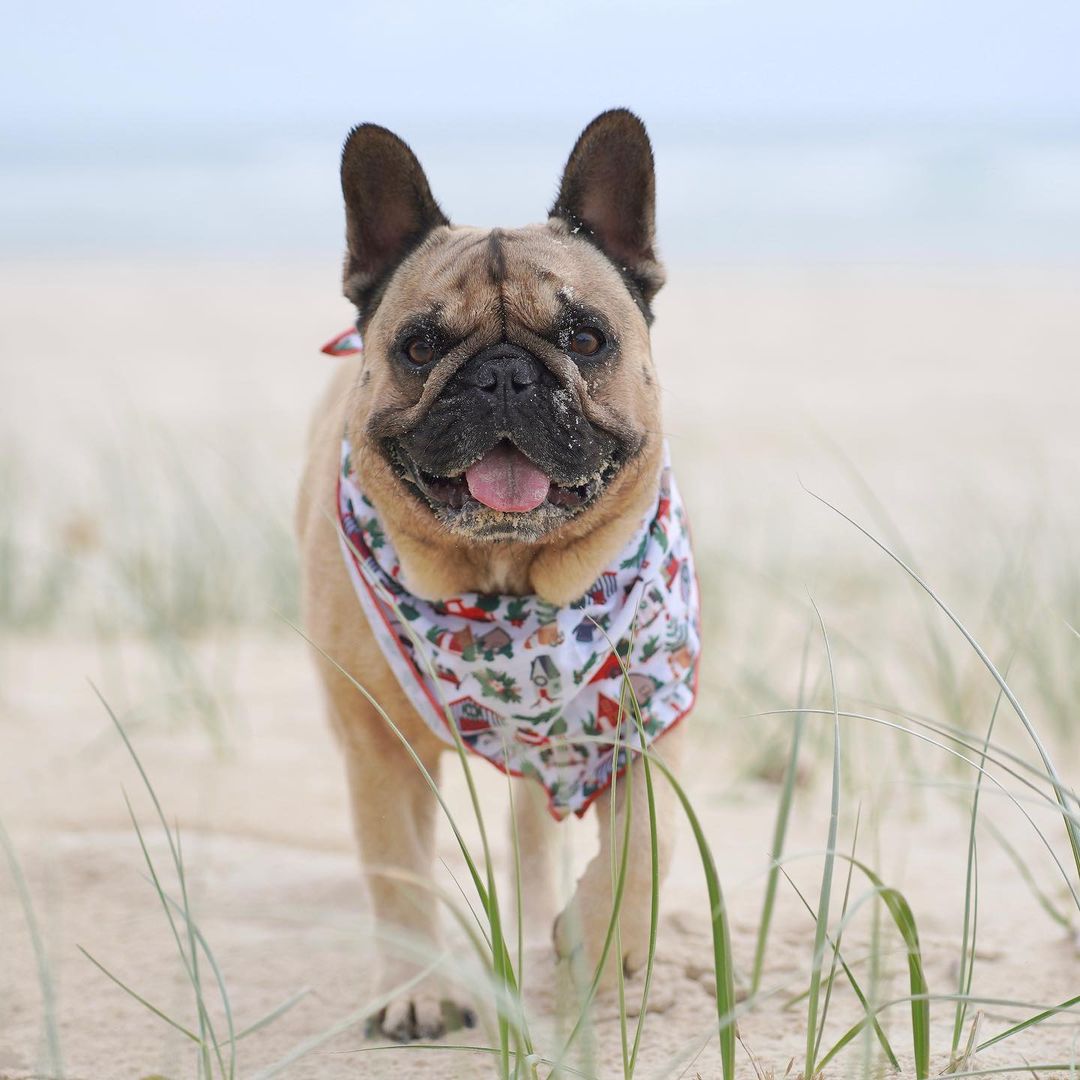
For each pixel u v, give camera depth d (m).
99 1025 3.69
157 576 8.33
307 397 17.28
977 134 51.62
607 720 3.83
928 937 4.02
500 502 3.63
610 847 3.62
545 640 3.77
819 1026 3.46
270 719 6.45
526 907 4.27
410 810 4.00
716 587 7.93
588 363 3.80
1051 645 6.68
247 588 8.55
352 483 3.96
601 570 3.82
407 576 3.85
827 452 13.88
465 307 3.74
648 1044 3.42
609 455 3.77
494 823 5.27
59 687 6.89
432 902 3.91
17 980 3.95
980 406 16.30
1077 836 3.02
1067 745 5.73
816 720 5.84
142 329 22.98
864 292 26.16
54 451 13.82
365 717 3.89
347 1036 3.69
